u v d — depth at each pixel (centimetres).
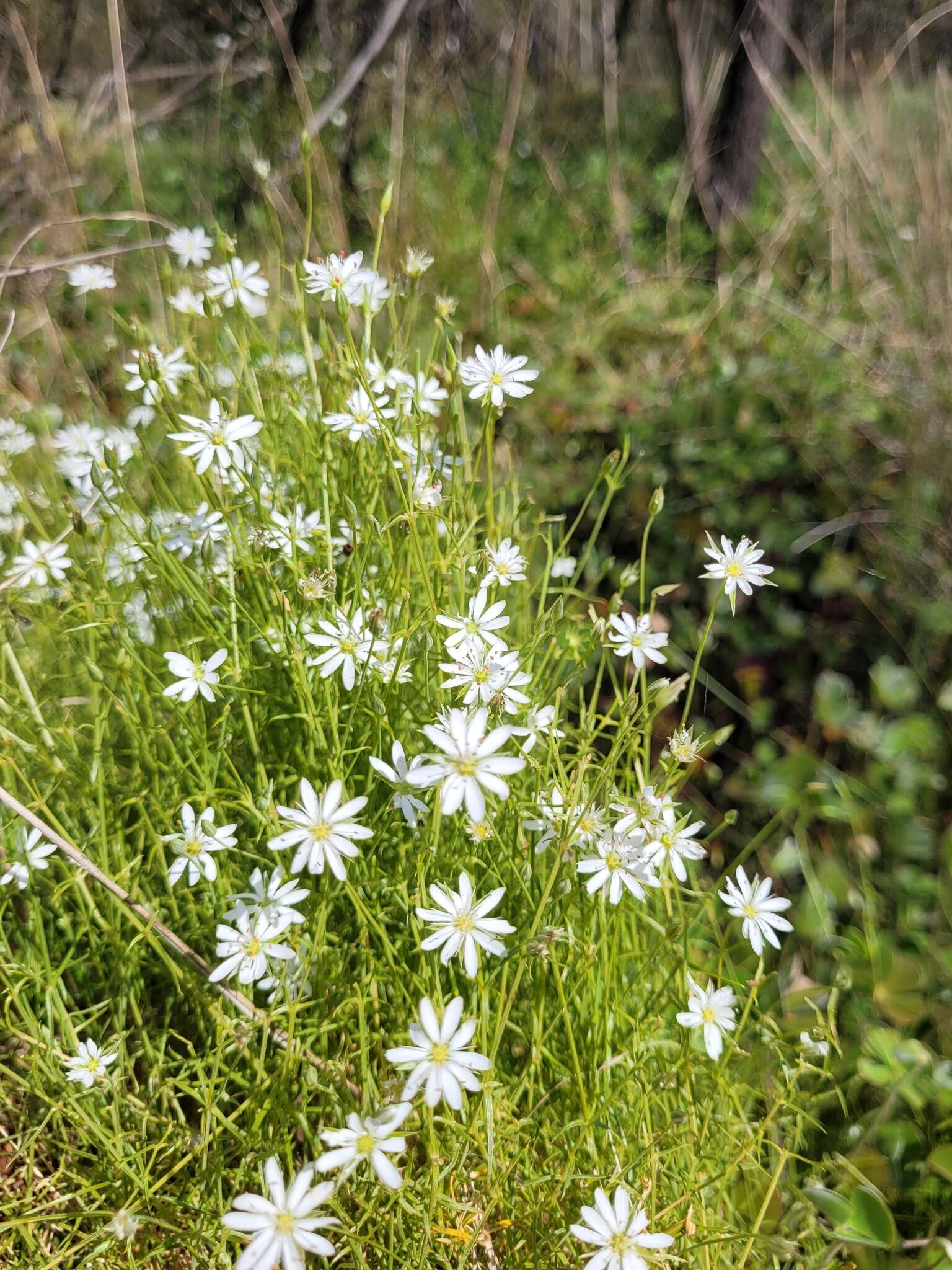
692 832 18
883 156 48
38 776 21
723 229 54
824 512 37
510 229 58
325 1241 12
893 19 72
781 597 36
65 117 51
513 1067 19
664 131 72
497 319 46
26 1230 16
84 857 17
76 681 24
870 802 29
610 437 41
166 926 20
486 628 18
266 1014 16
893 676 29
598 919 19
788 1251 17
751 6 52
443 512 22
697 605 36
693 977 19
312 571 20
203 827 17
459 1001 13
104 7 59
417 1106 16
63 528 26
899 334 40
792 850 26
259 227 43
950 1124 20
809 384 40
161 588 23
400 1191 15
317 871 14
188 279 26
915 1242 19
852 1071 23
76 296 41
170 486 28
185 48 66
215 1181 17
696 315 48
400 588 20
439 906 16
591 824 17
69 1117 16
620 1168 16
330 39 61
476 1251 17
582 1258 16
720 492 37
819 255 51
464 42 75
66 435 24
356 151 60
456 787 13
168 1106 18
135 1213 16
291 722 21
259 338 24
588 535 38
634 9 75
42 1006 20
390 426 21
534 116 73
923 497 35
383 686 20
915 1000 23
